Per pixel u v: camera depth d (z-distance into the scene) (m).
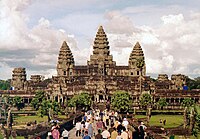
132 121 108.19
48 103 187.75
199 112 86.12
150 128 106.38
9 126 109.31
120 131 56.59
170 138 83.06
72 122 99.19
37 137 54.75
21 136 96.75
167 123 155.12
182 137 92.00
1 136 88.31
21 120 172.50
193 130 86.06
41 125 119.62
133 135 64.00
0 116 167.38
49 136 57.44
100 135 56.31
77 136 72.06
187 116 101.94
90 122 68.81
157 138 67.81
